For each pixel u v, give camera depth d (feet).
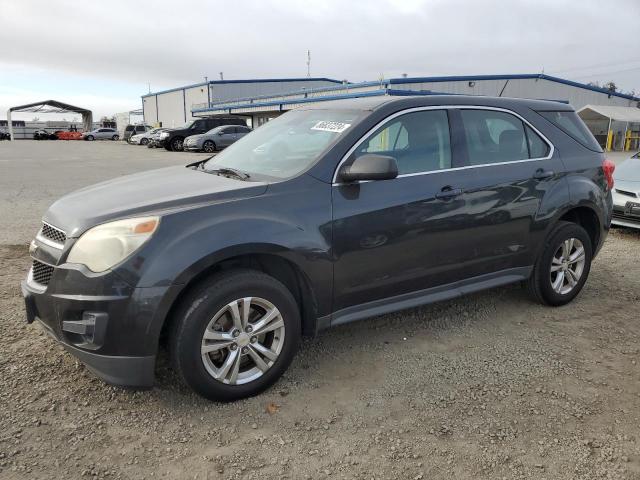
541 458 8.79
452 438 9.25
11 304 14.53
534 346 12.71
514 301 15.60
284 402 10.28
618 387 10.94
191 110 177.27
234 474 8.32
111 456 8.64
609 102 126.93
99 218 9.49
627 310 15.07
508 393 10.65
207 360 9.73
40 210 29.35
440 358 12.07
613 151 116.37
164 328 10.04
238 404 10.18
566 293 15.11
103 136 191.83
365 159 10.61
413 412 9.99
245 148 13.61
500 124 13.76
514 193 13.39
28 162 67.31
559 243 14.49
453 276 12.86
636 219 22.71
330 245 10.69
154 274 9.00
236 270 9.97
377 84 90.22
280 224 10.09
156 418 9.68
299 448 8.95
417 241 11.89
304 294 10.96
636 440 9.25
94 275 9.00
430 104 12.59
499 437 9.29
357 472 8.40
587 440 9.24
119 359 9.18
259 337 10.45
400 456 8.79
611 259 20.31
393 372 11.44
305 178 10.71
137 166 61.67
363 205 11.07
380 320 14.15
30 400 10.03
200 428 9.43
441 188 12.12
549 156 14.44
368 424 9.62
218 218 9.65
